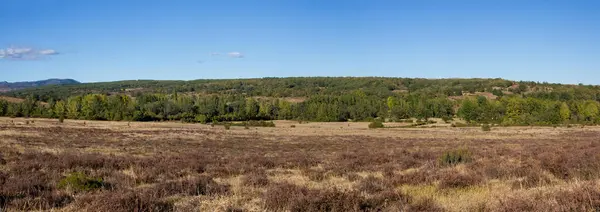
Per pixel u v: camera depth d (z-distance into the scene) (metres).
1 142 33.94
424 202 9.64
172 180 14.02
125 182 13.73
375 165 20.69
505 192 11.05
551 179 13.42
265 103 150.88
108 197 9.70
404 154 27.20
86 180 12.48
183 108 129.88
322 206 9.45
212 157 24.92
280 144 46.69
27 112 121.69
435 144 45.50
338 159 24.62
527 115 114.75
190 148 36.59
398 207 9.48
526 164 17.77
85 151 28.52
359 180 14.66
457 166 18.33
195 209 9.51
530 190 11.27
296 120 141.50
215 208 9.62
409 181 13.97
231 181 14.66
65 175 15.19
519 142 47.72
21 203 9.88
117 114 118.56
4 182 12.47
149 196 10.10
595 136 61.62
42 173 15.01
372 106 147.62
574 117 115.06
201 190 12.20
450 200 10.40
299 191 10.40
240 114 135.75
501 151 28.80
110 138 49.34
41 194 10.91
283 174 17.28
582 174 13.96
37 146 31.88
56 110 124.69
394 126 105.00
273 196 10.27
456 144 44.94
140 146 37.22
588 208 8.46
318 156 27.55
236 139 55.72
